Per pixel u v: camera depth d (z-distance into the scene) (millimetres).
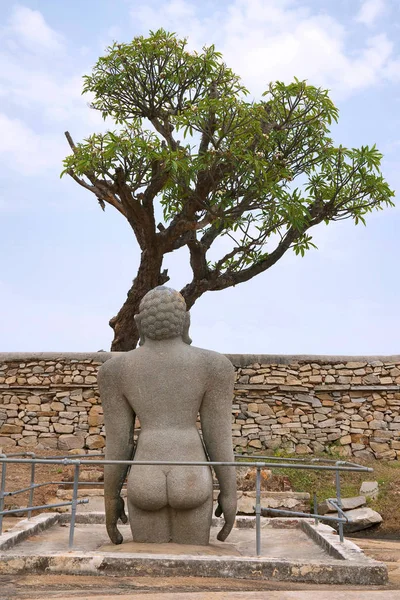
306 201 13180
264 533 6594
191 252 13969
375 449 12648
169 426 5602
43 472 11211
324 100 13078
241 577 4516
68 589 4094
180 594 3762
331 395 12930
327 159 14039
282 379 12844
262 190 12734
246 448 12555
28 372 12805
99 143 12805
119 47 13328
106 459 5715
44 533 6441
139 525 5582
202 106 12320
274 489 10367
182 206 14523
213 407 5660
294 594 3787
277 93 13312
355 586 4434
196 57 13188
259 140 12852
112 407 5746
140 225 12953
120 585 4215
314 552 5547
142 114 13820
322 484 11023
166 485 5449
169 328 5719
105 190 13156
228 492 5668
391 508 10109
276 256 14367
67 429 12562
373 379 12922
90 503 9672
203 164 12484
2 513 5590
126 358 5758
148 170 13477
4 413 12664
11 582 4285
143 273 13469
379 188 13695
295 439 12656
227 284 14094
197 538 5535
